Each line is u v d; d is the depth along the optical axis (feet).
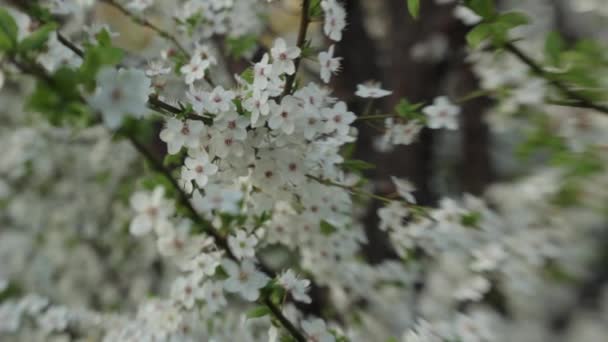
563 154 1.31
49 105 0.76
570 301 2.07
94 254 2.64
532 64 1.16
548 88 1.27
